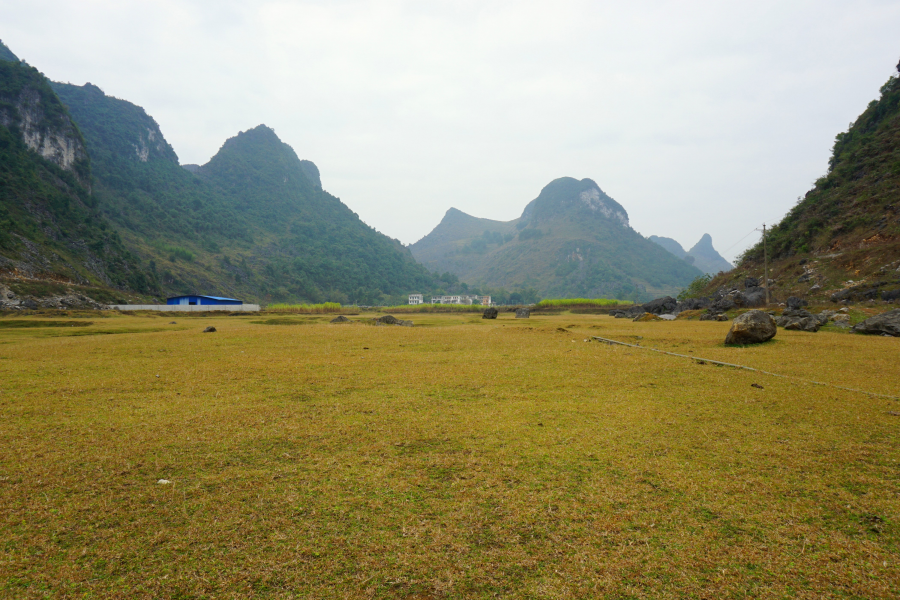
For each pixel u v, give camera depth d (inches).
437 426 268.7
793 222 2635.3
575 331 937.5
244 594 124.8
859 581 129.9
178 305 2883.9
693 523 160.2
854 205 2230.6
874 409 302.7
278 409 307.0
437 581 130.6
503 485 188.7
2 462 212.7
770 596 124.0
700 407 312.2
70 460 215.5
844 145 2967.5
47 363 499.2
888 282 1501.0
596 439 244.8
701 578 131.9
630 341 722.2
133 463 212.2
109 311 2464.3
